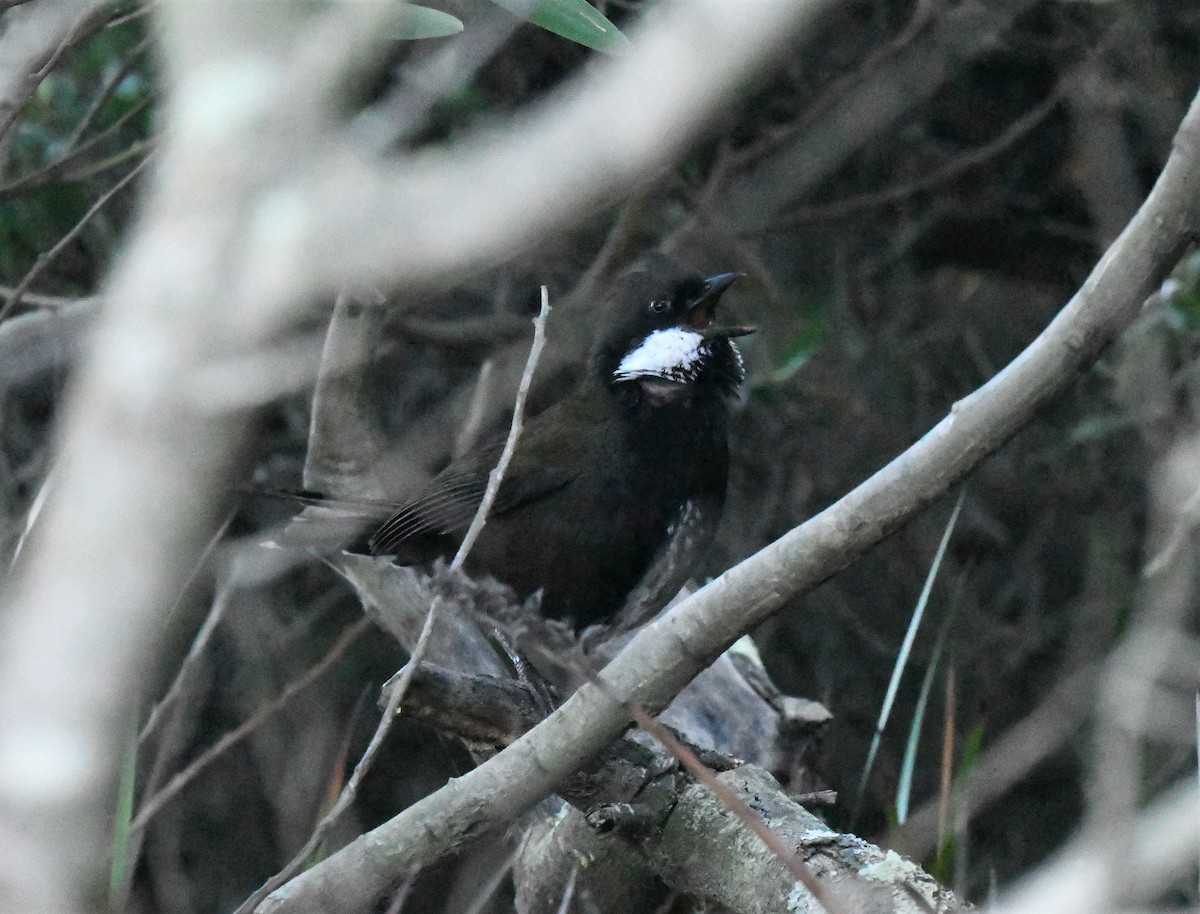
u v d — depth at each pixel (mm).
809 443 14742
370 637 14047
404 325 12492
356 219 2277
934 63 10680
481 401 10422
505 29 6148
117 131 10281
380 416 13727
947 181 14688
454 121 11578
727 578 5777
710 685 9359
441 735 11898
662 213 12914
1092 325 5148
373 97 7602
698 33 2287
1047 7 14453
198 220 2227
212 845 13742
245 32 2250
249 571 9750
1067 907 3045
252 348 2234
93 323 7855
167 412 2188
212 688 13477
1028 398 5273
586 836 7617
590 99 2359
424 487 9547
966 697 14508
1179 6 13555
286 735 13070
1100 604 11625
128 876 7988
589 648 9570
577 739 6043
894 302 15102
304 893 6227
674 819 6746
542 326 5926
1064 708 9469
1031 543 14898
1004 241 15289
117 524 2164
